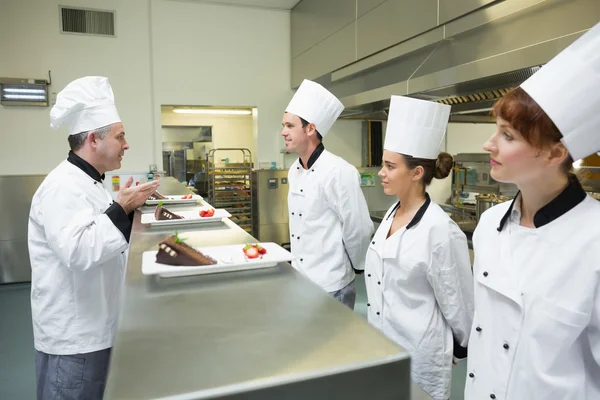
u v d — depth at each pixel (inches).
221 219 57.7
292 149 72.2
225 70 191.3
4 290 158.9
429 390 48.7
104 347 55.6
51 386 54.5
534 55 73.6
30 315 136.2
